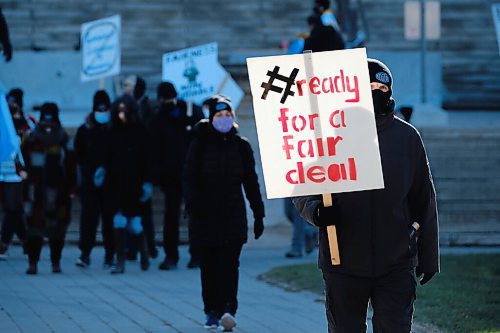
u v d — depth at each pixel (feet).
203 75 131.23
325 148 53.93
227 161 82.99
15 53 194.29
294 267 114.42
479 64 225.97
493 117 202.80
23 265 121.70
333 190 53.67
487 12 240.73
